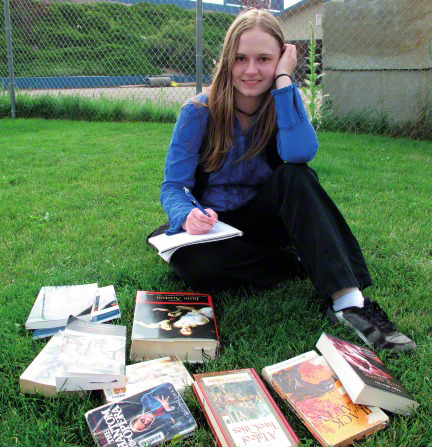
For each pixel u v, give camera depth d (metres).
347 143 5.43
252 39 1.68
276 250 1.97
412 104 6.06
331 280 1.61
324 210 1.67
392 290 2.01
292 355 1.58
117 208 3.11
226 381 1.35
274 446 1.15
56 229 2.75
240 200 1.99
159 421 1.22
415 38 5.84
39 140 5.64
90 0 12.52
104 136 5.95
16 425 1.24
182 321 1.61
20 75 10.73
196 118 1.83
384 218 2.91
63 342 1.46
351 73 6.29
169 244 1.69
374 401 1.29
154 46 11.24
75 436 1.23
